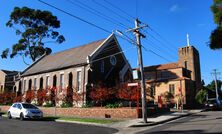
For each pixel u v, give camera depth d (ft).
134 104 105.09
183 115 95.25
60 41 213.87
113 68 133.69
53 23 207.92
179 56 216.74
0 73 213.46
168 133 52.70
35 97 135.74
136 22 77.97
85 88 118.52
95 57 125.18
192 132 51.85
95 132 58.08
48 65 156.56
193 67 208.23
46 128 64.18
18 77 172.14
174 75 177.68
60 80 137.80
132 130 63.46
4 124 72.84
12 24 203.82
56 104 126.93
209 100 145.18
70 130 60.90
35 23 205.98
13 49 200.44
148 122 74.08
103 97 106.22
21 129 62.08
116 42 137.49
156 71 186.19
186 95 157.48
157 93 165.89
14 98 151.64
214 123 64.95
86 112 98.17
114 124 73.61
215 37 44.65
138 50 77.97
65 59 147.43
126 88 101.30
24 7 199.93
